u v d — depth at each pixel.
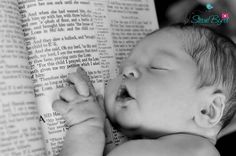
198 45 0.38
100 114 0.36
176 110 0.36
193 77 0.37
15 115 0.35
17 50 0.37
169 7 0.50
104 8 0.43
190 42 0.38
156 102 0.36
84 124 0.35
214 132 0.38
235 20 0.51
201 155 0.34
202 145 0.35
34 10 0.39
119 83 0.38
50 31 0.39
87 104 0.36
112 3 0.44
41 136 0.37
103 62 0.42
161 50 0.38
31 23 0.39
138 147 0.34
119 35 0.44
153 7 0.47
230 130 0.43
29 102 0.36
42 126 0.38
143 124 0.36
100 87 0.41
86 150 0.35
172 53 0.37
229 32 0.50
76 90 0.36
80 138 0.35
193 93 0.36
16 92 0.36
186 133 0.36
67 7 0.40
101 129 0.36
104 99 0.38
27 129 0.35
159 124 0.36
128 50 0.44
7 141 0.34
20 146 0.35
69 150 0.35
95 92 0.38
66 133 0.36
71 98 0.36
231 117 0.40
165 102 0.36
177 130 0.36
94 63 0.41
